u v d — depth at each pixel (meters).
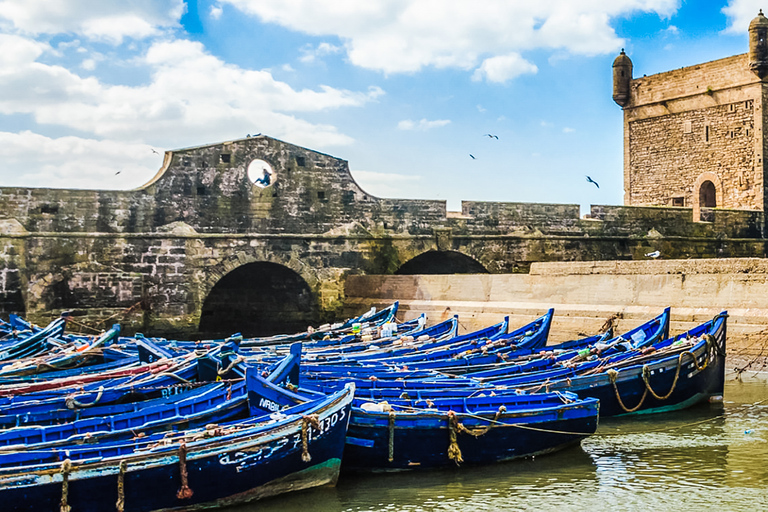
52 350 23.17
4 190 32.91
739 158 49.62
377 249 39.62
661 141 54.00
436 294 35.81
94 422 14.05
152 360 20.16
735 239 48.34
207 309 42.06
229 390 15.36
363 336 26.61
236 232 36.75
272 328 41.22
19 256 32.91
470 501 13.83
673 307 26.78
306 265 38.09
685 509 13.29
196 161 36.09
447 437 15.27
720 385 20.72
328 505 13.62
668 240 45.97
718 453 16.47
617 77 55.78
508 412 15.62
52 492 11.91
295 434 13.29
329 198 38.78
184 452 12.61
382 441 14.87
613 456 16.34
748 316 24.39
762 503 13.52
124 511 12.39
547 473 15.30
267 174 37.75
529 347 23.08
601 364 19.86
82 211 34.00
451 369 20.66
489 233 41.81
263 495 13.55
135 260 34.75
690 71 52.12
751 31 47.81
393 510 13.39
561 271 31.25
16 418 14.59
